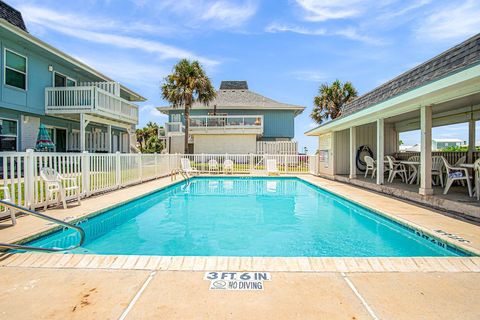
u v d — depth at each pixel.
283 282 2.46
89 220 5.00
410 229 4.45
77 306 2.08
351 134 10.34
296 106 26.58
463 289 2.35
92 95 12.54
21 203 4.86
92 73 15.13
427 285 2.41
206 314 1.98
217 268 2.73
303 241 4.49
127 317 1.94
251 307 2.07
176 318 1.93
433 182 8.58
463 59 5.02
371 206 5.93
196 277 2.55
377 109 6.95
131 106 17.34
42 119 13.02
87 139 16.45
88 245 4.26
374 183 8.66
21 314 1.97
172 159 14.42
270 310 2.04
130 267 2.74
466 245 3.42
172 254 3.91
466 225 4.35
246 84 31.81
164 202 8.00
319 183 10.57
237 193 9.70
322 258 2.97
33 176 4.99
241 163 20.19
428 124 6.14
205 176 13.76
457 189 7.17
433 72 5.98
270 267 2.75
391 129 11.88
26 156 4.79
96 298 2.19
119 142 20.75
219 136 22.91
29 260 2.89
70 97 12.66
